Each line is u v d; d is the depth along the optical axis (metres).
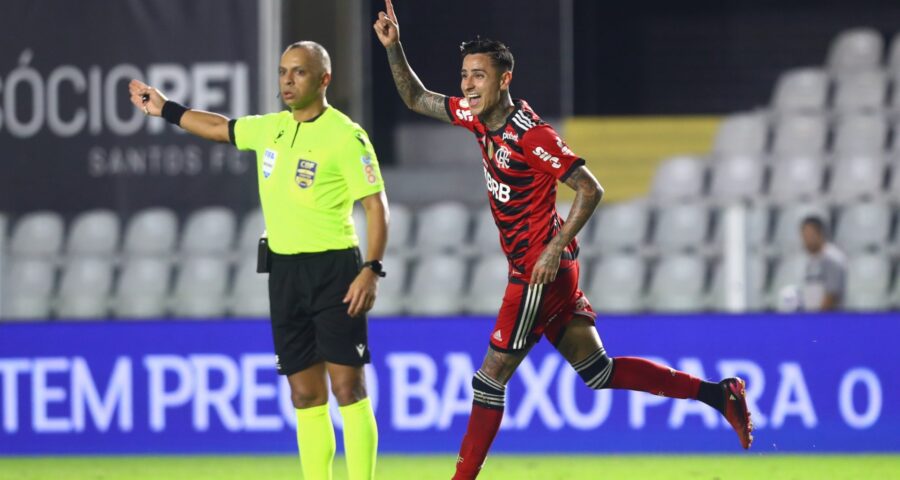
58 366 27.02
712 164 35.47
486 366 18.06
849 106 37.59
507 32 36.75
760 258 29.39
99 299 29.48
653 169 35.41
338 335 17.56
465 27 36.81
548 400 26.36
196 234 29.48
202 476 23.84
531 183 17.36
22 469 25.00
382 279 31.58
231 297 29.69
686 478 23.09
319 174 17.33
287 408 26.62
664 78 41.03
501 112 17.31
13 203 29.20
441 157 35.88
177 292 29.69
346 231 17.70
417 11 36.91
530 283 17.27
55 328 27.03
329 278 17.55
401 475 23.69
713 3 40.84
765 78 40.56
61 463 25.78
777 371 26.12
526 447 26.36
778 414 26.11
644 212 31.78
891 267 31.69
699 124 36.06
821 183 35.53
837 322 26.05
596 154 35.72
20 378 27.05
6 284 29.22
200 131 18.41
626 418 26.28
